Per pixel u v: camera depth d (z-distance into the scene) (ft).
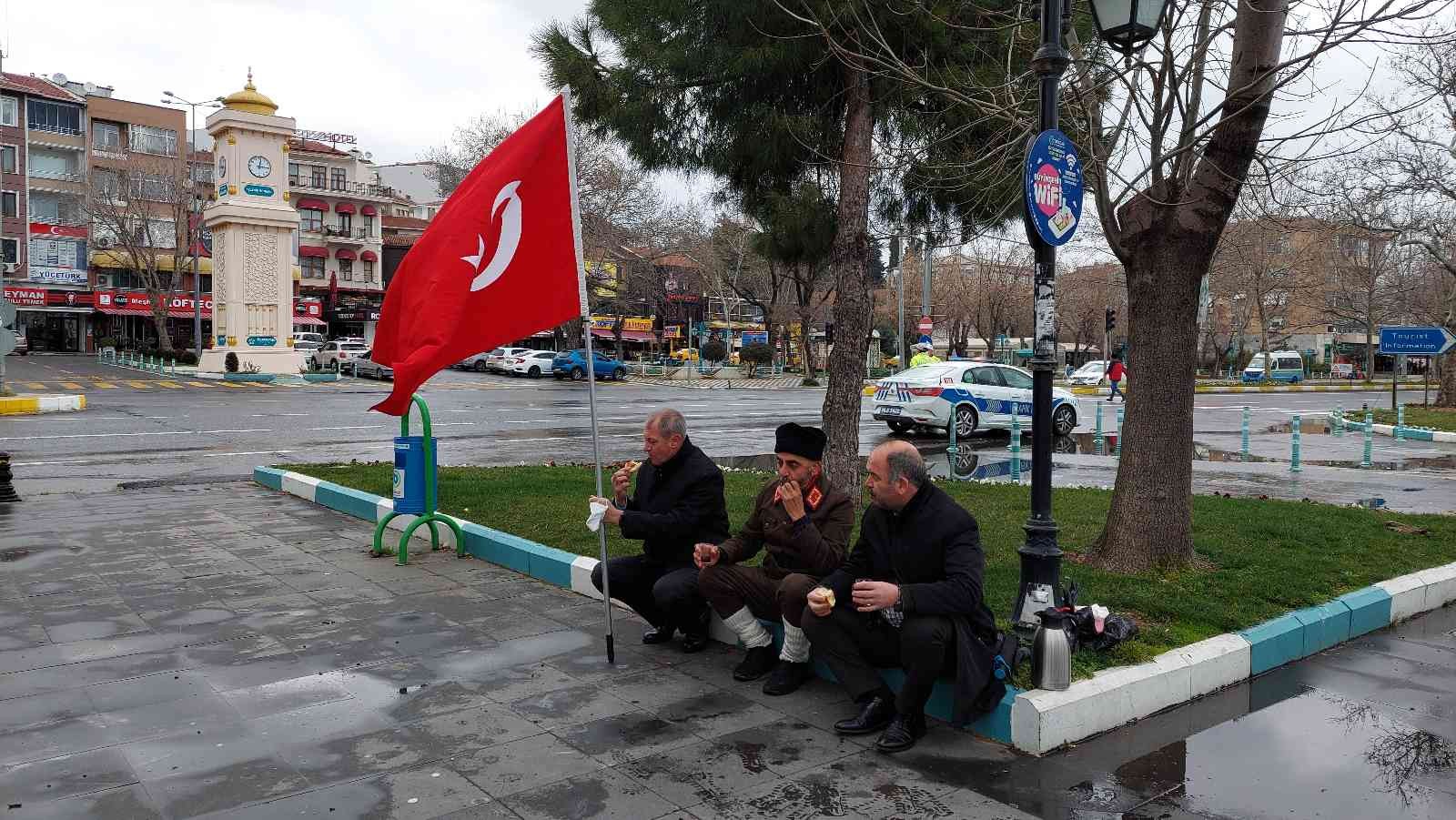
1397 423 71.82
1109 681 14.44
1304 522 27.20
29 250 191.42
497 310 18.42
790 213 29.60
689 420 75.77
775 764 12.93
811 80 28.91
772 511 16.05
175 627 18.58
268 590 21.42
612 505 16.80
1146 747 13.69
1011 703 13.64
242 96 129.29
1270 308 178.19
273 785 12.10
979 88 23.48
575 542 24.75
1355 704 15.47
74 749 13.06
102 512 30.89
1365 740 14.05
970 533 13.76
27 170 190.90
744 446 56.59
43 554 24.70
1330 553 23.32
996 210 29.12
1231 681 16.31
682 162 30.60
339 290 236.02
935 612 13.39
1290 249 147.43
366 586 21.84
